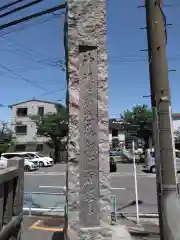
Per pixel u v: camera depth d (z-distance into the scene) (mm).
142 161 32094
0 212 2977
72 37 3275
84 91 3223
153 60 4348
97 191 3096
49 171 23141
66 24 3434
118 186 14492
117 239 3127
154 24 4398
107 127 3207
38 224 7160
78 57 3262
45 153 37656
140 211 9180
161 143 4160
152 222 7609
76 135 3141
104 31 3344
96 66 3279
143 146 37469
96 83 3252
